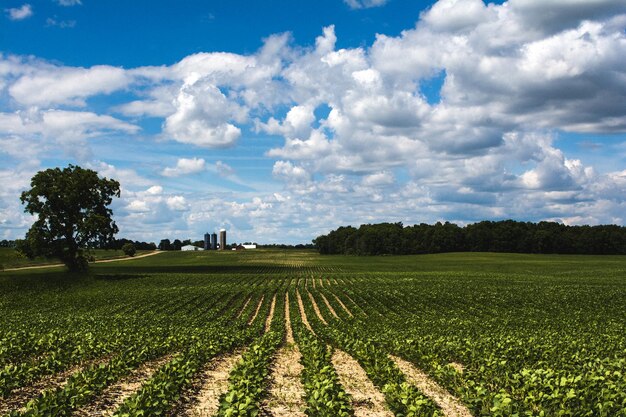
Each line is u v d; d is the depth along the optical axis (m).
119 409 12.30
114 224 74.88
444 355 21.33
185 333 28.36
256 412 11.78
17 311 45.06
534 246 166.25
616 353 21.25
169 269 117.62
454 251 176.38
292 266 130.62
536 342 23.42
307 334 27.31
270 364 21.25
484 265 121.81
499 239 171.12
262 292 63.62
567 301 51.06
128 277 86.50
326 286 72.12
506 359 19.20
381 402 15.27
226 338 25.69
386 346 24.42
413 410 12.30
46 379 18.06
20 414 11.98
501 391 13.52
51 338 23.41
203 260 161.50
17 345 21.33
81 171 74.25
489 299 53.50
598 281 75.56
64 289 64.38
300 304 53.22
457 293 58.88
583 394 12.95
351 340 24.33
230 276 92.75
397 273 100.25
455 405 15.10
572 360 18.86
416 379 18.72
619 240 158.38
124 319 37.34
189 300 54.81
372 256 172.12
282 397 15.74
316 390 13.05
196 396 15.98
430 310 46.47
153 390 13.28
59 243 72.19
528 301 51.56
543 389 13.66
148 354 21.52
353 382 17.92
